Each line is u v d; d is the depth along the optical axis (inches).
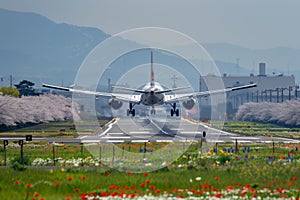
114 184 2992.1
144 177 3265.3
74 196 2640.3
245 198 2564.0
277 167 3609.7
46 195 2664.9
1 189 2837.1
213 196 2598.4
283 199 2546.8
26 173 3447.3
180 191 2748.5
